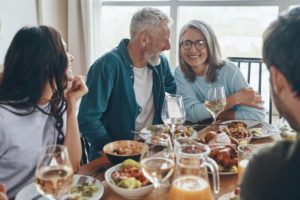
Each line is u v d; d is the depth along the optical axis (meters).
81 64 4.00
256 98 1.89
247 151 1.08
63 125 1.37
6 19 3.56
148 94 1.93
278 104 0.66
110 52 1.81
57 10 3.98
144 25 1.74
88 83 1.74
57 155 0.88
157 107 1.95
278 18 0.63
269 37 0.62
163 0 3.66
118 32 4.03
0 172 1.20
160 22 1.74
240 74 2.05
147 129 1.64
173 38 3.63
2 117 1.15
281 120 1.63
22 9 3.69
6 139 1.16
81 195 1.02
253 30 3.32
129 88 1.80
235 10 3.35
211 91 1.62
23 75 1.17
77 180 1.11
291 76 0.58
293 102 0.61
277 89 0.63
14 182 1.21
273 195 0.59
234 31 3.41
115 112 1.81
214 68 2.03
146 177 1.04
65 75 1.26
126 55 1.80
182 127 1.63
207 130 1.64
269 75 0.64
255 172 0.62
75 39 3.94
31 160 1.22
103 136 1.67
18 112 1.19
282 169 0.58
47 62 1.18
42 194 0.97
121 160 1.22
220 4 3.39
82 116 1.68
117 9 3.96
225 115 1.93
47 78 1.21
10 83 1.18
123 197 1.03
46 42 1.18
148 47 1.77
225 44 3.48
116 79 1.77
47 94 1.28
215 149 1.19
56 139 1.34
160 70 1.94
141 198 1.02
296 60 0.57
